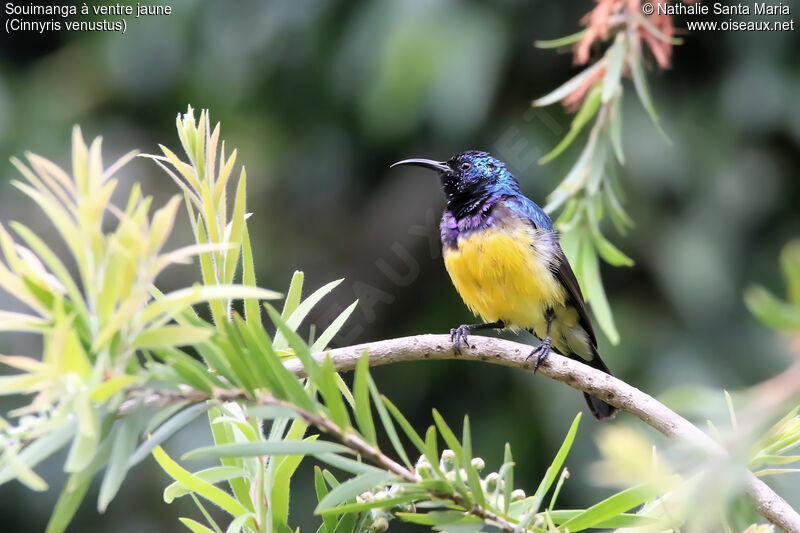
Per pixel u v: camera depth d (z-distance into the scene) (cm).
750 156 1176
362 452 302
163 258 265
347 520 359
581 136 1105
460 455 306
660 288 1146
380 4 1180
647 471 212
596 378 492
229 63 1281
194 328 269
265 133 1315
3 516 1114
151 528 1116
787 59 1173
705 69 1209
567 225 596
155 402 286
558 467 321
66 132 1330
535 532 323
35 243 272
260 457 366
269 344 296
